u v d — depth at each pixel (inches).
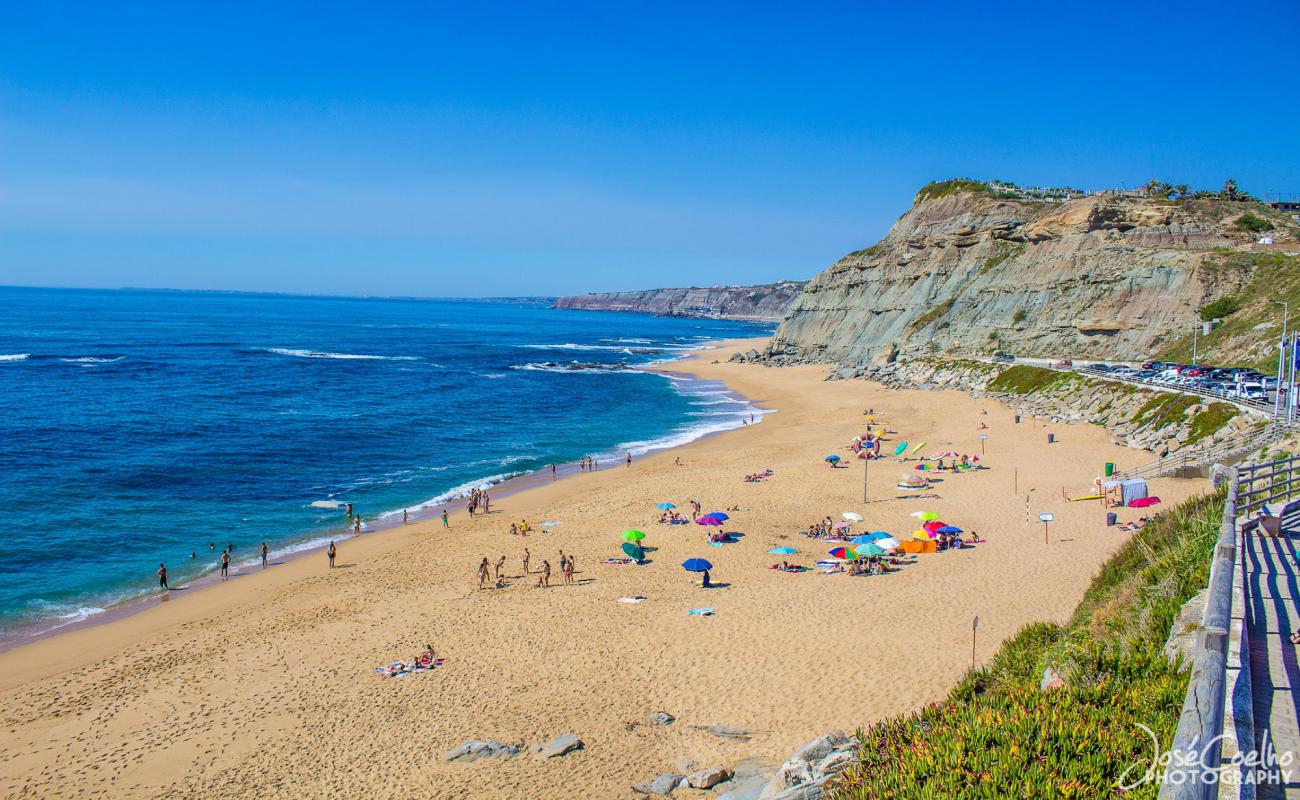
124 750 862.5
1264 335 2913.4
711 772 716.0
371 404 3535.9
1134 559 781.3
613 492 2070.6
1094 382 2854.3
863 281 5851.4
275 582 1423.5
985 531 1592.0
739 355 6166.3
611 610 1235.2
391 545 1643.7
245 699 973.2
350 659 1083.3
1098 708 404.5
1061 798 338.0
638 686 964.0
